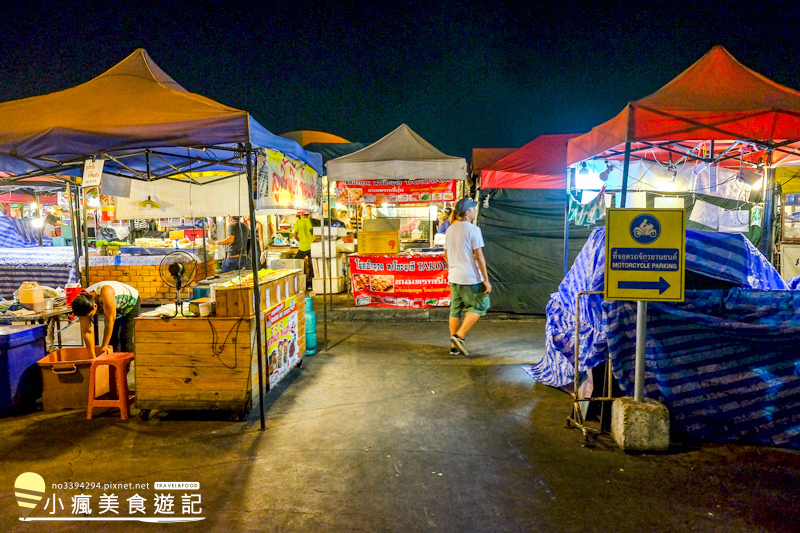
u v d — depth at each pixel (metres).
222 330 3.98
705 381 3.55
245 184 6.88
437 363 5.61
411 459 3.33
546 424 3.89
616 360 3.62
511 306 8.47
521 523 2.61
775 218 7.69
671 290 3.28
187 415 4.16
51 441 3.67
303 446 3.55
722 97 3.78
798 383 3.43
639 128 3.65
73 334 7.12
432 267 8.56
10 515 2.74
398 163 7.11
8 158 4.57
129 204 6.95
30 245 11.08
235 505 2.81
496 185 8.45
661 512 2.69
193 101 3.96
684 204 7.64
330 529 2.58
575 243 8.28
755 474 3.09
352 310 8.29
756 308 3.39
